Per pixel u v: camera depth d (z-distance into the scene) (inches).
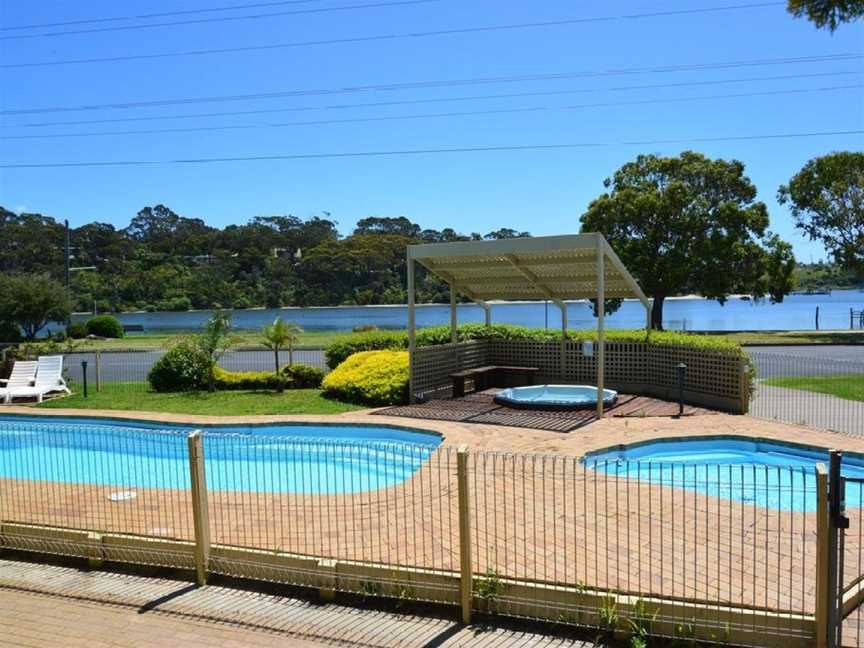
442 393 594.9
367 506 283.3
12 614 203.8
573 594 184.7
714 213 1315.2
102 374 859.4
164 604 208.4
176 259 3120.1
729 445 417.1
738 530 241.9
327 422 478.3
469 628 187.3
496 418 479.8
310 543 236.8
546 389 599.5
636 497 286.8
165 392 678.5
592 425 450.9
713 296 1354.6
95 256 3107.8
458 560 217.3
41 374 683.4
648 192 1348.4
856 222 1343.5
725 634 172.6
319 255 3038.9
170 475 366.3
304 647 178.7
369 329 1198.9
